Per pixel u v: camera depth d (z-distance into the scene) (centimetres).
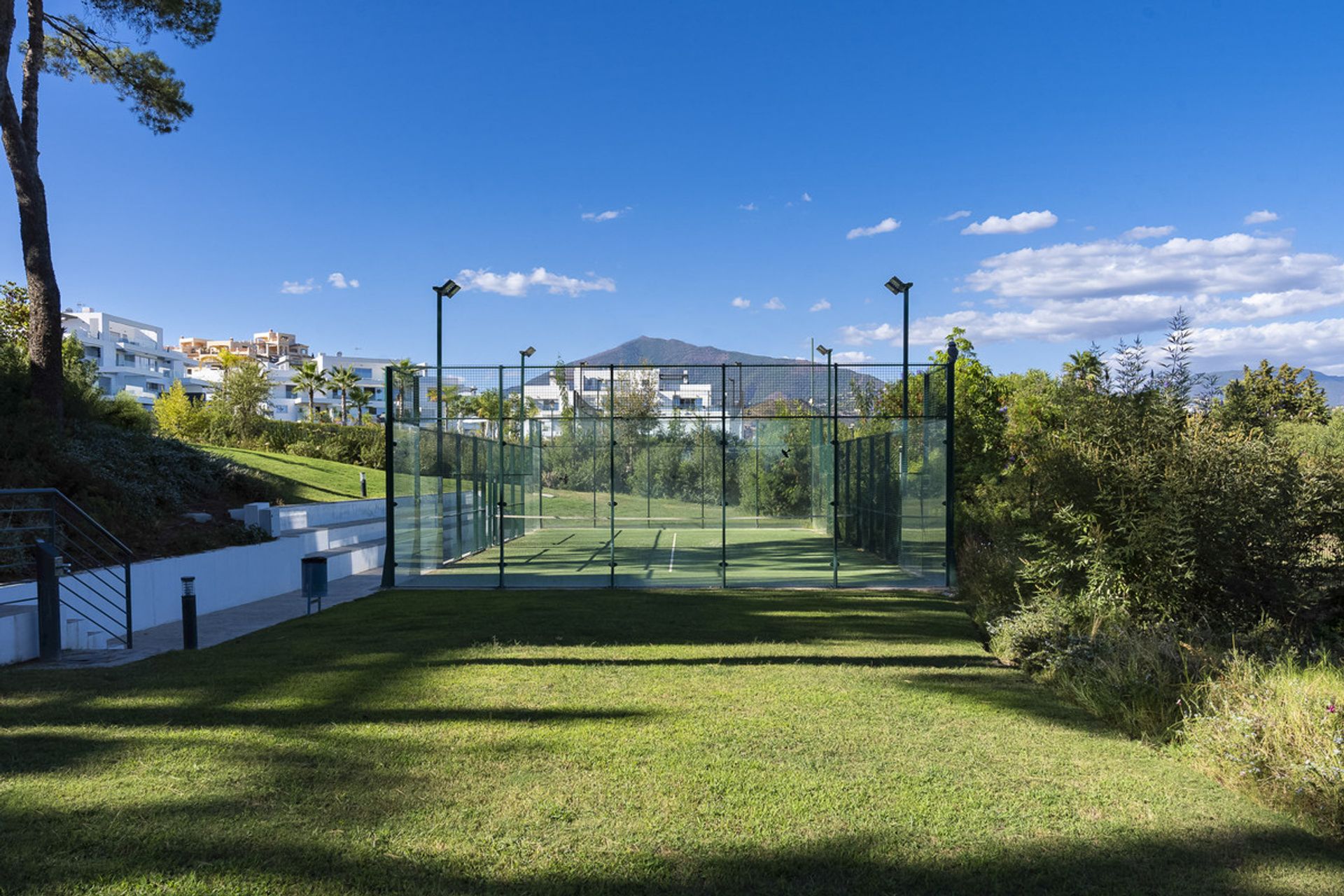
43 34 1544
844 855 331
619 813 370
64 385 1634
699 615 959
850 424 1579
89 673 659
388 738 475
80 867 312
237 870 312
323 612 1042
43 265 1410
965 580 1155
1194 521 723
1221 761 432
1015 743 480
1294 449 766
